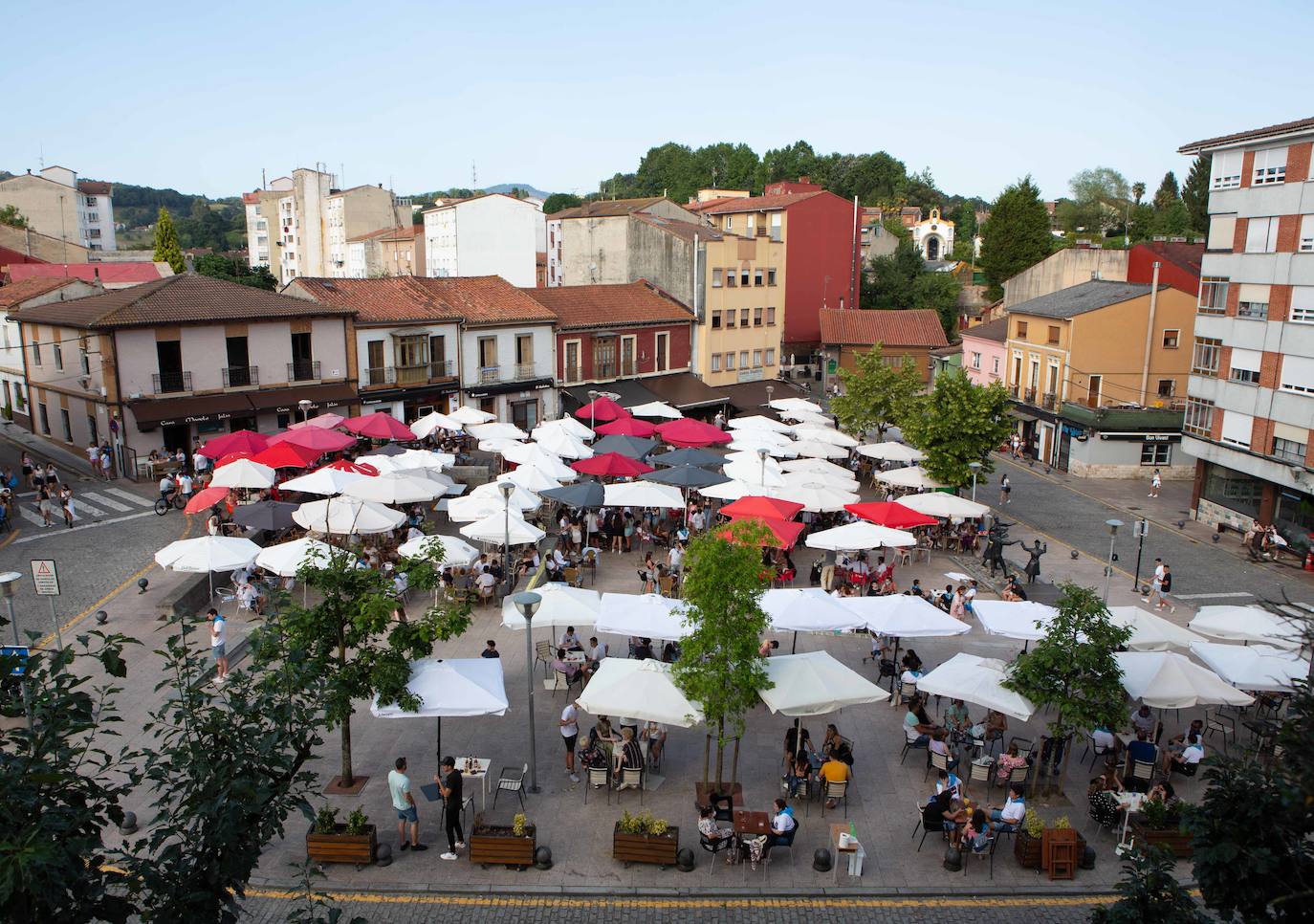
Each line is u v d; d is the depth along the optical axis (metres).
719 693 15.31
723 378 61.81
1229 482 39.03
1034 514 41.12
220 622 20.98
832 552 33.69
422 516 32.84
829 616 20.41
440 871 14.66
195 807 9.05
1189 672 17.73
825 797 16.83
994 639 25.42
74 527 31.08
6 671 7.77
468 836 15.61
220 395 39.59
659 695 16.20
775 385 63.97
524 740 19.00
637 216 62.16
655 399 55.12
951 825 15.46
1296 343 34.81
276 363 41.41
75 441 40.56
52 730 7.51
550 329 51.69
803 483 31.56
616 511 34.12
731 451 51.94
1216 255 39.12
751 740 19.45
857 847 14.67
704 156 161.38
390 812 16.19
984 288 93.06
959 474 34.91
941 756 17.19
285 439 32.56
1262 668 18.59
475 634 24.42
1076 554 34.06
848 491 33.12
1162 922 10.15
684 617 19.72
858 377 46.44
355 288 46.47
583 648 22.05
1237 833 9.26
